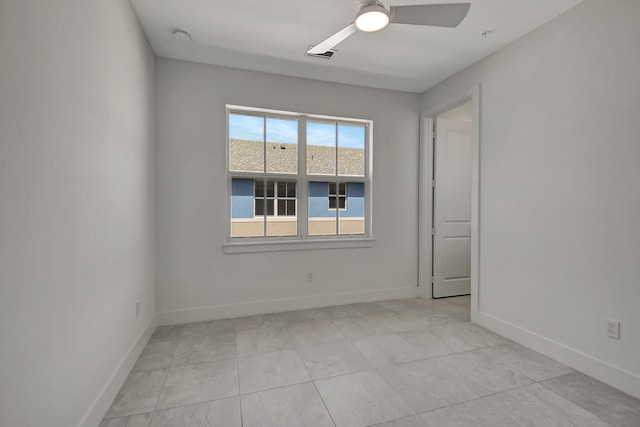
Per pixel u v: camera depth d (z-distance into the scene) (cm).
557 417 150
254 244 291
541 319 217
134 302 202
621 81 171
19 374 92
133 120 201
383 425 145
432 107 332
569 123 198
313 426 144
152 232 253
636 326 165
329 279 322
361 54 260
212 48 250
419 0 190
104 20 153
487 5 194
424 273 350
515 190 236
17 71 91
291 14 205
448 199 356
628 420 147
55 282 111
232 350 220
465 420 148
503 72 246
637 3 164
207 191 277
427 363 203
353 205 339
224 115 280
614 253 175
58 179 113
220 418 149
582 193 191
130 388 173
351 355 213
